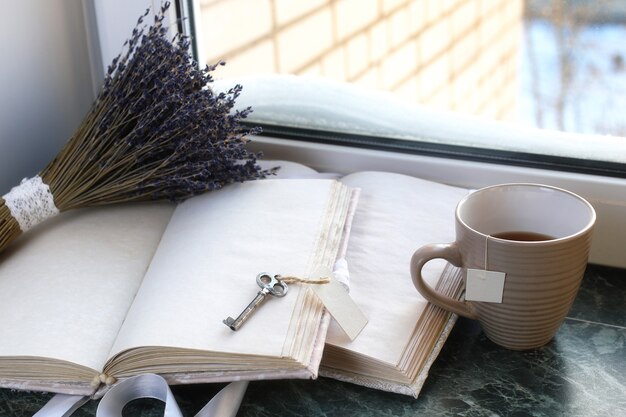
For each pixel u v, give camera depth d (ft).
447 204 2.76
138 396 2.27
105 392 2.25
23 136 2.93
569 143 2.82
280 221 2.54
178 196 2.75
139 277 2.51
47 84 2.99
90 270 2.50
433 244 2.34
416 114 3.00
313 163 3.06
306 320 2.25
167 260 2.46
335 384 2.36
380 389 2.29
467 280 2.30
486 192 2.42
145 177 2.65
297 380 2.37
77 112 3.14
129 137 2.59
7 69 2.83
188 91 2.68
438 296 2.39
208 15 3.09
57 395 2.29
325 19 3.01
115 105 2.60
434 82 2.97
